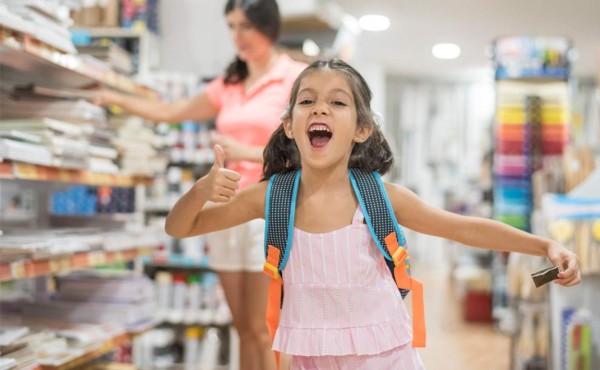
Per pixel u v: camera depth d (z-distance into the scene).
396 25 6.93
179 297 4.00
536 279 1.43
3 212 2.87
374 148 1.62
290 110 1.58
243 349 2.40
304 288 1.53
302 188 1.59
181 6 4.59
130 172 2.80
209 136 4.08
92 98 2.54
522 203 5.93
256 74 2.51
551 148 5.99
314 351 1.49
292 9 3.98
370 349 1.49
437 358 4.43
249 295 2.34
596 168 3.67
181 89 4.09
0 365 1.86
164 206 4.09
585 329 2.98
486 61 8.74
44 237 2.19
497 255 5.70
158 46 4.52
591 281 3.05
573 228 2.98
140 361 3.94
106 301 2.80
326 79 1.51
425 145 10.33
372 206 1.53
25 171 1.97
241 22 2.38
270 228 1.55
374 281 1.54
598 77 3.66
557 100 6.03
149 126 3.32
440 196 10.26
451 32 7.21
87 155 2.38
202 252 4.11
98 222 2.93
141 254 2.85
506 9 6.30
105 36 4.08
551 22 6.75
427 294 7.45
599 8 6.22
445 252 10.51
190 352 4.01
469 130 10.28
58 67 2.29
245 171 2.35
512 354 3.95
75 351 2.26
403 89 10.40
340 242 1.52
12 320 2.60
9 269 1.89
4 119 2.38
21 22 1.88
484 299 5.89
